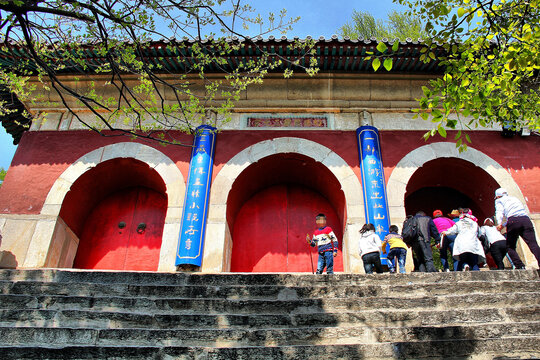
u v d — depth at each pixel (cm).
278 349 489
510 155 1158
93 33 683
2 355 480
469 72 726
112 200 1291
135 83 1217
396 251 862
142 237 1234
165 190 1224
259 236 1229
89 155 1179
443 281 690
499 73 690
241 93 1230
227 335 527
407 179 1128
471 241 826
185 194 1112
